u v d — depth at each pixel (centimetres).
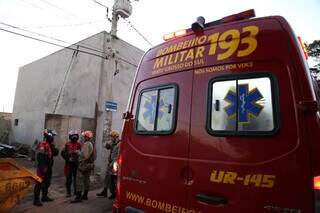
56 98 1775
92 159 809
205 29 305
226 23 292
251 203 236
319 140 217
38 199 739
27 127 2083
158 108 322
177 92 306
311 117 223
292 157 224
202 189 265
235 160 250
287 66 242
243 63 266
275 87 244
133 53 1678
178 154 289
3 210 575
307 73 235
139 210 315
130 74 1655
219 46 287
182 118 295
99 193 892
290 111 233
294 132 228
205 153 270
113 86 1528
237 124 257
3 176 573
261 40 261
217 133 265
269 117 241
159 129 314
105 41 1462
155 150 312
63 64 1769
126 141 351
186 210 274
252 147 244
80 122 1291
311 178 215
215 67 283
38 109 1972
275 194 226
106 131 1180
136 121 345
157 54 346
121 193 340
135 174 328
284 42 249
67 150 849
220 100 272
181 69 310
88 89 1520
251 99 254
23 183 601
